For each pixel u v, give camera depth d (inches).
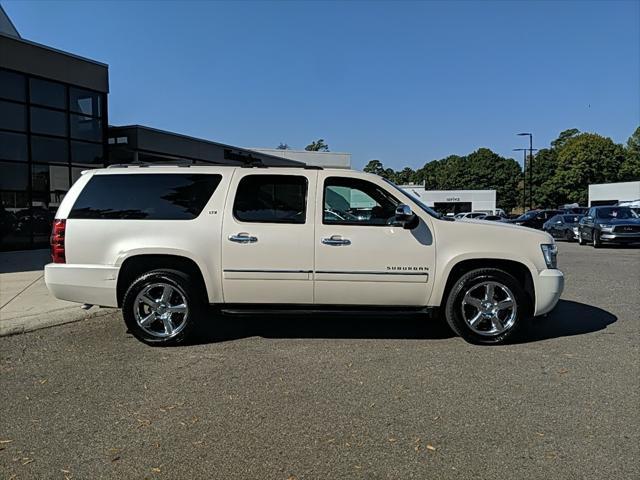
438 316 255.4
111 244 230.5
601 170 3400.6
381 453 136.1
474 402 169.2
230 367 204.1
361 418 157.2
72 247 231.8
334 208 233.9
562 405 166.6
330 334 253.4
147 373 197.8
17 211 649.0
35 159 670.5
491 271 231.0
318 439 143.8
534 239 236.1
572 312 302.5
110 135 834.2
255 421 155.4
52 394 177.5
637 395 174.9
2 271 448.8
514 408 164.4
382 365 206.1
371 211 235.0
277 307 234.2
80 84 723.4
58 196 701.9
